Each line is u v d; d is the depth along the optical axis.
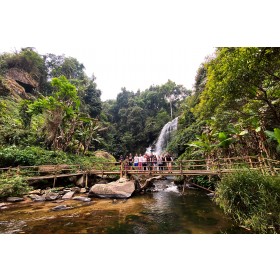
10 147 11.37
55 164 11.35
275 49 5.26
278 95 7.38
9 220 5.39
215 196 7.33
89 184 10.52
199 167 11.68
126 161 10.38
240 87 5.79
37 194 8.50
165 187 11.30
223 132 8.92
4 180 8.17
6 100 19.50
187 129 18.23
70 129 14.94
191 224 4.89
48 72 31.62
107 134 31.58
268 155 7.06
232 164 8.02
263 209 4.22
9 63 25.61
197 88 21.56
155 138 32.44
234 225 4.60
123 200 7.82
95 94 31.70
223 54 6.28
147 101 39.88
